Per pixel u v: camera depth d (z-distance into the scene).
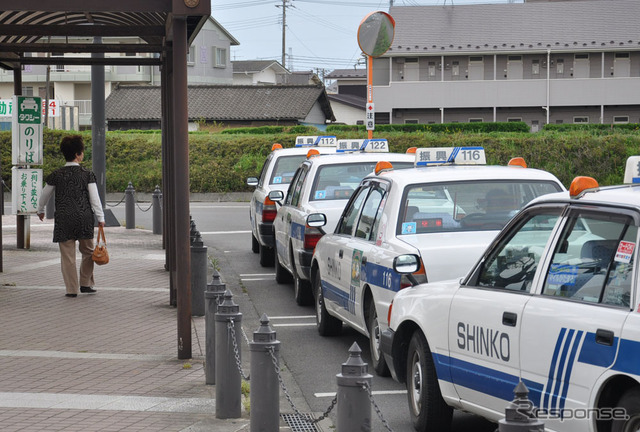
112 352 10.46
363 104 77.56
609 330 5.03
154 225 25.20
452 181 9.49
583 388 5.17
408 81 62.25
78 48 13.13
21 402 8.23
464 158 10.82
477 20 63.69
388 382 9.40
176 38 9.88
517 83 60.44
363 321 9.81
